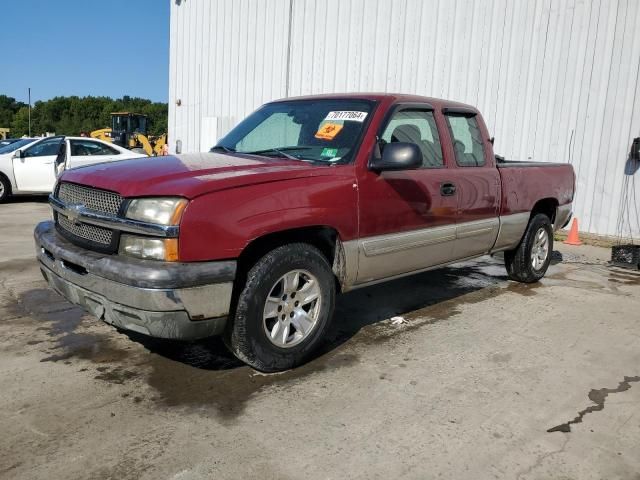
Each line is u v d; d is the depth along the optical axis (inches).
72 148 486.0
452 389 140.5
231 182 130.6
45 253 151.4
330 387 138.9
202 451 109.6
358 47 481.4
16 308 191.8
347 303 211.0
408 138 176.7
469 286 243.1
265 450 110.7
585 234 393.4
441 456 111.0
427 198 176.7
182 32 641.0
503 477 105.0
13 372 141.9
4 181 482.6
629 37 364.5
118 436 113.8
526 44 401.4
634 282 262.2
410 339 174.2
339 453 110.6
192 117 642.8
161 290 119.2
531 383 145.9
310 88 519.2
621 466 110.1
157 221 122.4
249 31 562.6
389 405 130.8
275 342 141.6
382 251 164.1
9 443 110.2
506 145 418.0
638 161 369.7
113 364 148.4
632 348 174.2
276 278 138.0
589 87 382.3
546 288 245.1
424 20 442.6
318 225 145.3
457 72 431.8
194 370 146.2
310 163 156.1
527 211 231.6
